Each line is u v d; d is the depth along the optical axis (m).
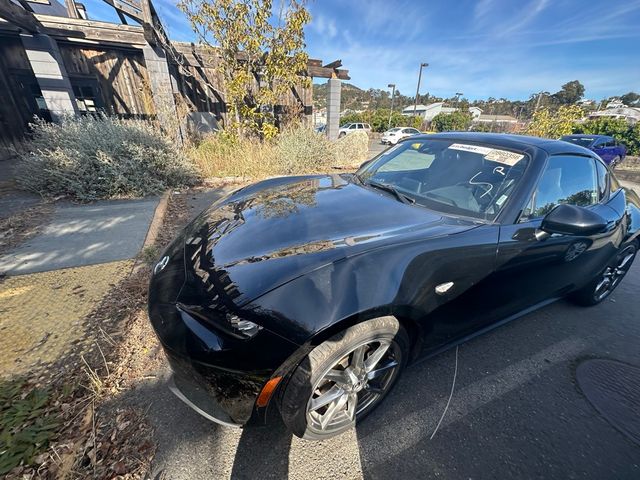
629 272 3.64
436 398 1.81
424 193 2.22
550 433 1.63
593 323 2.62
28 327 2.02
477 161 2.23
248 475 1.35
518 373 2.03
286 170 7.07
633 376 2.05
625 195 2.86
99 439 1.41
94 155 4.86
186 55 8.36
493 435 1.61
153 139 5.45
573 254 2.17
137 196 4.94
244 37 6.97
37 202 4.43
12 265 2.75
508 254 1.79
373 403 1.65
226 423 1.33
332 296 1.29
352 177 2.75
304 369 1.29
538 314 2.72
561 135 14.66
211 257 1.58
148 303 1.56
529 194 1.94
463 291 1.67
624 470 1.46
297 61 7.66
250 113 7.94
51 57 6.86
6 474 1.24
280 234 1.68
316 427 1.45
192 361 1.26
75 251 3.05
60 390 1.62
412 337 1.67
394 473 1.40
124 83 8.70
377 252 1.48
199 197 5.21
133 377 1.74
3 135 7.81
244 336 1.22
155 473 1.31
